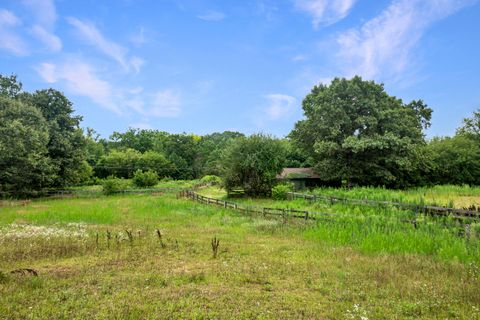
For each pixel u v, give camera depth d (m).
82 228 15.99
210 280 8.05
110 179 42.62
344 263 9.79
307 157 58.56
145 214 22.33
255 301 6.66
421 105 51.78
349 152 39.16
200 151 85.12
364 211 19.06
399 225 14.41
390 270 8.89
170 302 6.48
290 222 17.88
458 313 6.05
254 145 34.75
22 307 6.19
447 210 16.02
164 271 8.78
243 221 19.48
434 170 45.84
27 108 36.03
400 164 36.00
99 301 6.53
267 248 12.00
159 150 82.19
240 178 35.16
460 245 10.88
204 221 19.61
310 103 44.62
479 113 51.31
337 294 7.08
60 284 7.55
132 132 91.50
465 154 45.19
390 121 39.22
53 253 10.55
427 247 11.48
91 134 81.81
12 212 22.50
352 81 40.41
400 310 6.18
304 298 6.87
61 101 42.66
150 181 50.91
